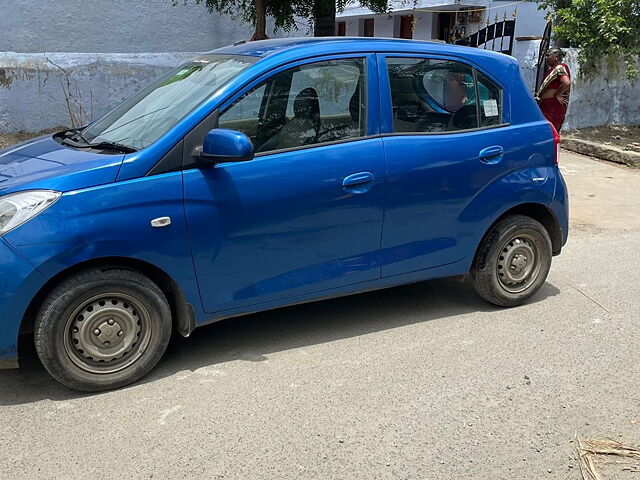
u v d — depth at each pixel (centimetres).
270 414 337
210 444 310
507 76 461
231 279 374
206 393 356
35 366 385
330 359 399
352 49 404
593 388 371
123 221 335
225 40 1202
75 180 331
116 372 356
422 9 1658
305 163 380
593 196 884
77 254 327
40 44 1054
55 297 330
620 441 321
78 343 343
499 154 448
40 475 286
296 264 391
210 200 356
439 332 442
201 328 442
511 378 380
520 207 480
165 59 1033
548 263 491
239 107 368
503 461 304
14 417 330
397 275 430
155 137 359
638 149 1125
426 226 429
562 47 1292
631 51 1237
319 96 391
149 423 327
